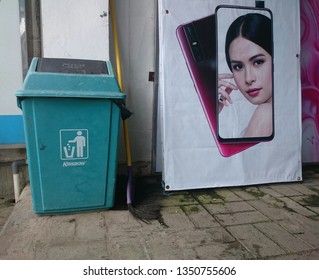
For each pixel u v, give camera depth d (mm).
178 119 2795
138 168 3205
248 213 2426
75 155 2211
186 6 2787
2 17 2711
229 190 2926
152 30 3062
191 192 2846
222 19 2898
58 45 2689
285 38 3090
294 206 2570
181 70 2793
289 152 3125
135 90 3105
